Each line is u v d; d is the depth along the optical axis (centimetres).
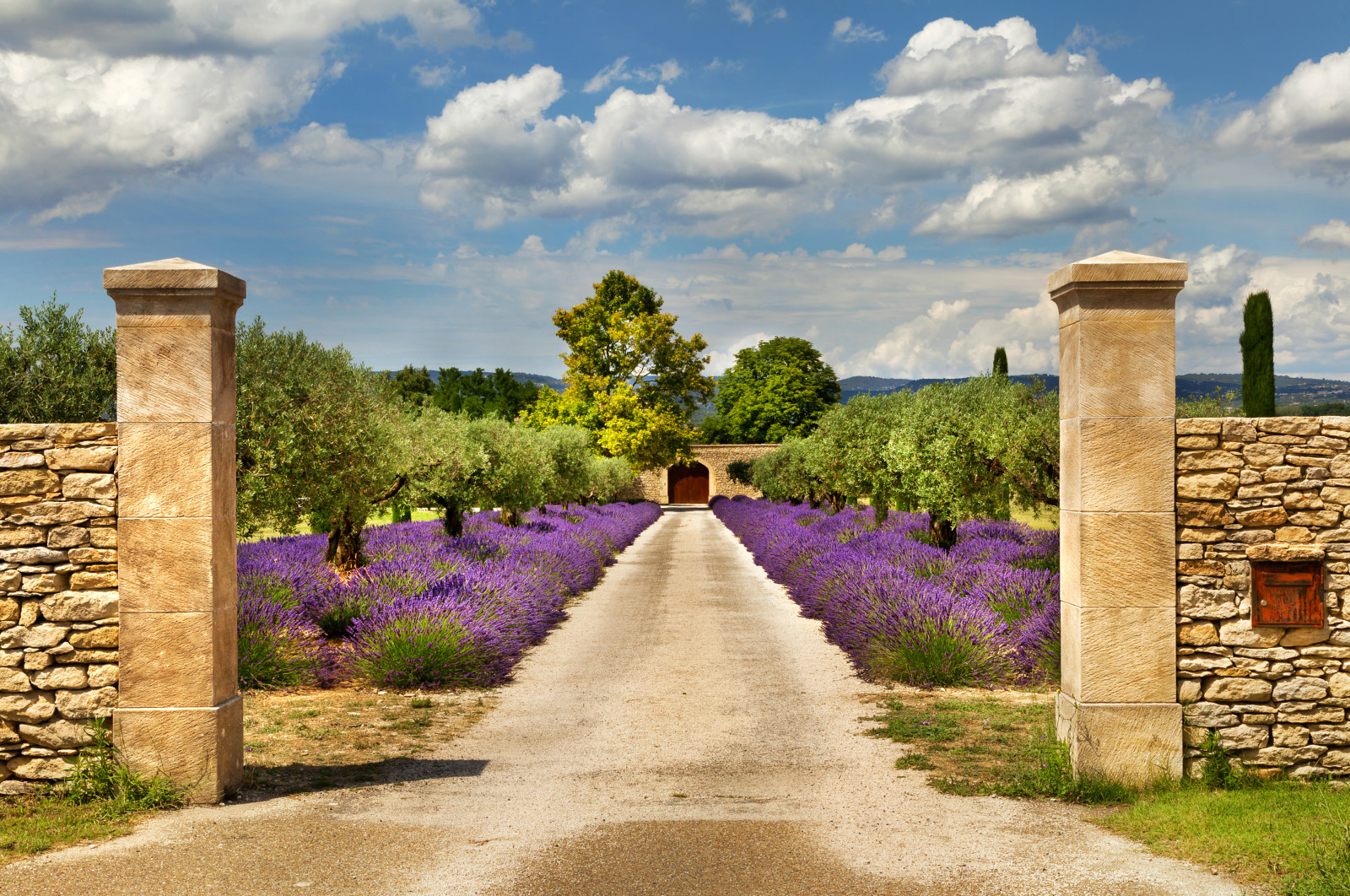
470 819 465
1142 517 502
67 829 442
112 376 788
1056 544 1198
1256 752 499
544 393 4331
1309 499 499
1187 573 504
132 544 494
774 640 1061
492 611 959
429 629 843
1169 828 426
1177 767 495
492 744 629
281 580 973
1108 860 396
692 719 700
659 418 4147
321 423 875
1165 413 503
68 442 501
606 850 418
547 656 972
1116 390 504
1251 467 502
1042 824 450
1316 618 497
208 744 491
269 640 811
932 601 884
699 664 921
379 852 415
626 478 4175
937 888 369
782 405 6000
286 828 450
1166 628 500
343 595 1013
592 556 1761
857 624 922
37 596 498
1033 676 806
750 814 472
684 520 4375
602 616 1264
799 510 2916
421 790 520
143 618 493
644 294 4441
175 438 496
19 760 498
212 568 495
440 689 811
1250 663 500
